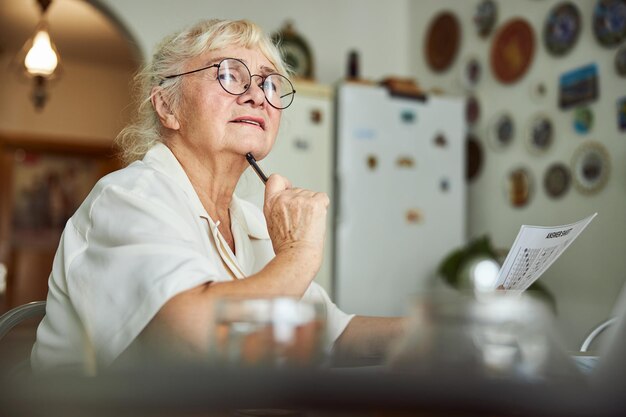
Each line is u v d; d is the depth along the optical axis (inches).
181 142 49.1
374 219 157.5
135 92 53.8
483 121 167.8
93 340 35.2
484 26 168.6
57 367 38.2
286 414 23.1
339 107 158.1
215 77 47.8
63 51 268.2
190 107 48.0
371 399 16.4
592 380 16.3
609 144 132.1
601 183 133.0
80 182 289.3
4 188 282.4
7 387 17.9
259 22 181.0
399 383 16.5
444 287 160.4
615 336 16.0
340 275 153.9
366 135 158.1
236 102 47.8
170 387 16.6
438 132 165.5
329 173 158.4
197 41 48.4
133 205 38.9
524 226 39.7
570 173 141.4
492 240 162.7
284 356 17.0
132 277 34.8
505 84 161.2
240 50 48.8
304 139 155.9
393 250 158.7
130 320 33.6
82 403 17.1
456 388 16.4
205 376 16.4
